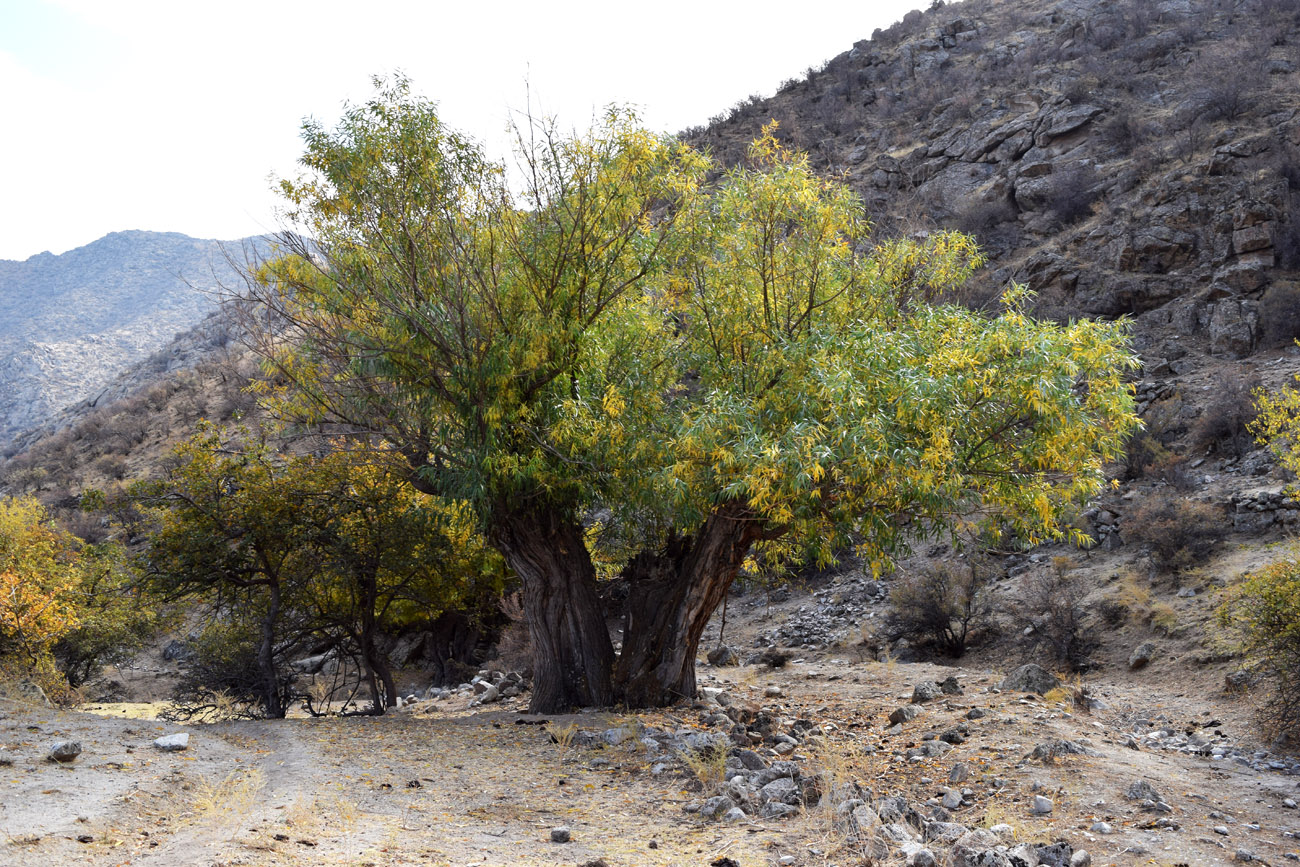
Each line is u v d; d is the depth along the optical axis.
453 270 11.25
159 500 13.80
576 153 11.50
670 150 11.93
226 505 13.68
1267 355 28.09
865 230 12.22
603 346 11.26
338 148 11.59
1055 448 9.12
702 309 11.80
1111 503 23.83
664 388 11.80
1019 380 8.66
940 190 45.75
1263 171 32.59
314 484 13.77
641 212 11.61
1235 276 30.42
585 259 11.23
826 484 9.54
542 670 11.78
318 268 11.50
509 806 6.35
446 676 25.83
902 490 8.95
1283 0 47.69
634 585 12.03
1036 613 20.61
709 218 11.89
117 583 21.81
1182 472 23.98
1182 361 29.55
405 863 4.68
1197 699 14.17
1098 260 34.78
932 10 74.44
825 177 12.26
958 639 21.22
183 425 59.62
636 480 10.53
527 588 11.93
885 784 7.28
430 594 18.53
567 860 4.98
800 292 11.58
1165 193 34.81
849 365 9.34
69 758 6.46
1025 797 6.63
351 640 16.19
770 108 67.69
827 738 9.37
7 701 9.76
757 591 28.42
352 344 11.25
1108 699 14.40
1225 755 9.69
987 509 10.55
